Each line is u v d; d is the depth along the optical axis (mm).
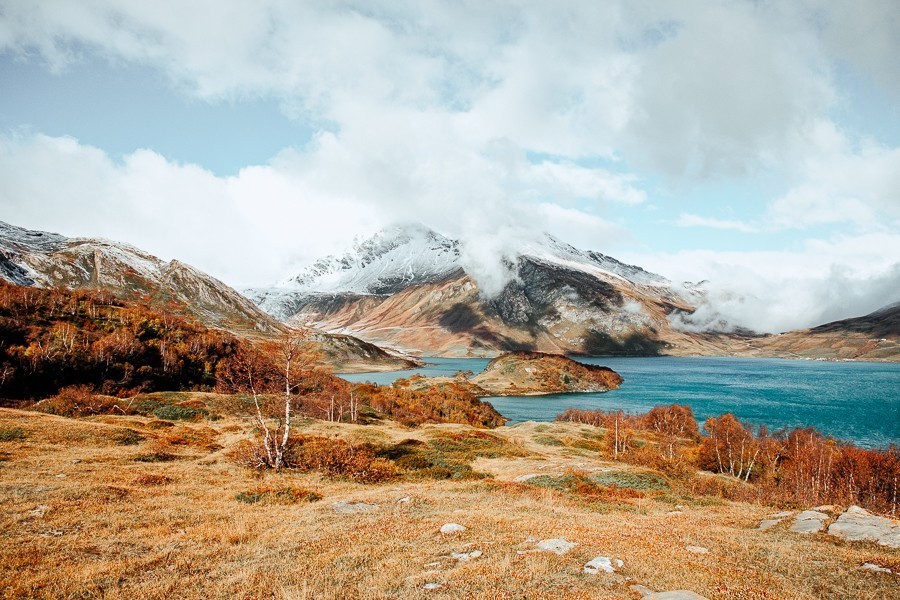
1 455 34469
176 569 15602
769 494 50719
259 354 60312
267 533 19953
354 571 15055
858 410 196875
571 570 14617
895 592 13070
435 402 163375
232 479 34156
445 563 15766
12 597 12938
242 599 13117
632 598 12336
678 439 119250
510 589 12945
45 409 65000
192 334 143750
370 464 41875
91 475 30688
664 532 20781
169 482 31188
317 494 29234
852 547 18562
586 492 36938
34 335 106375
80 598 13227
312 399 82938
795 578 14250
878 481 80312
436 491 31734
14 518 19891
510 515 23641
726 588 13141
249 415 73188
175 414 70938
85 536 18594
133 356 110500
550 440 90688
